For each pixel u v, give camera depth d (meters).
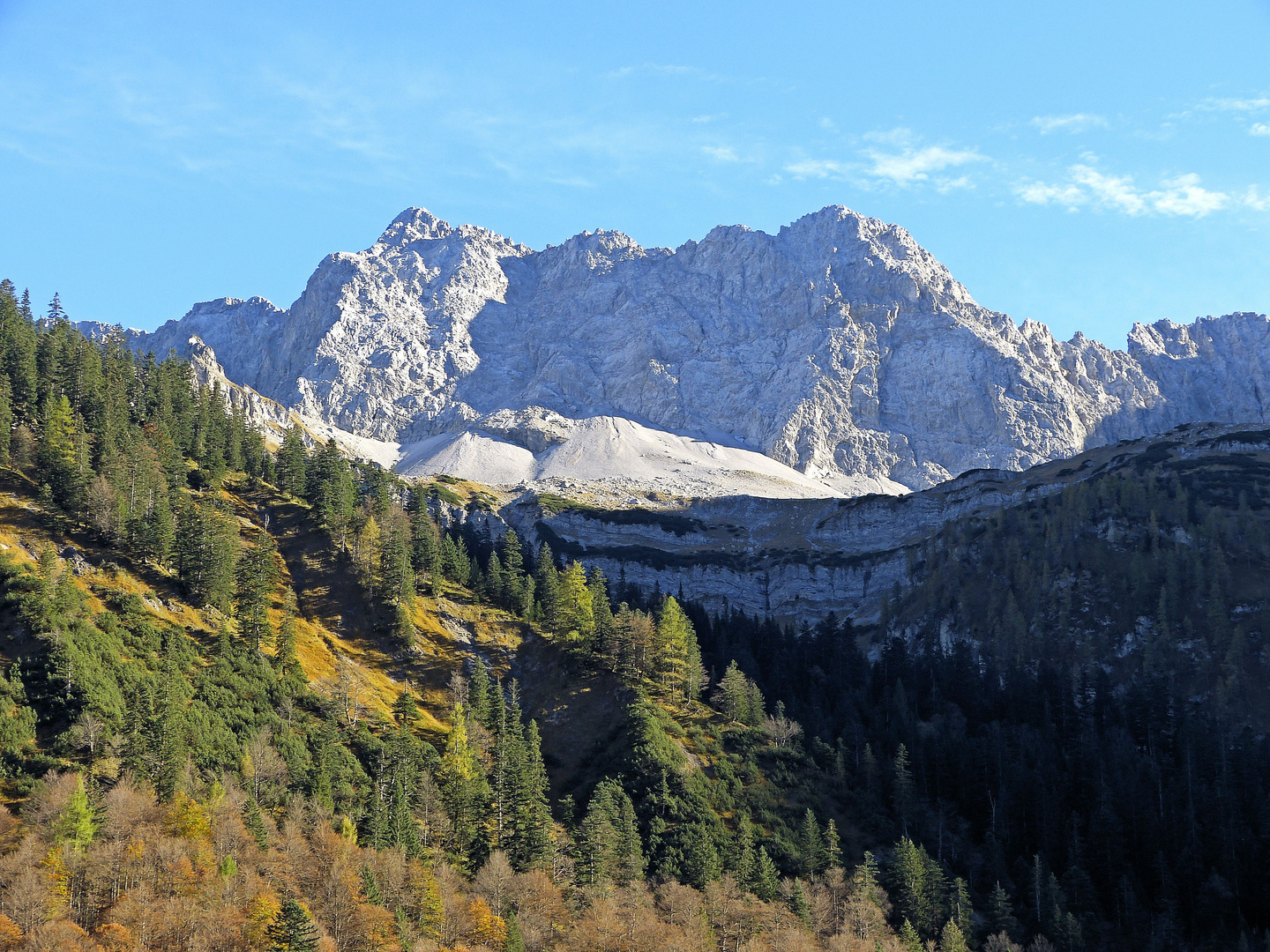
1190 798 173.38
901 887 151.38
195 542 175.62
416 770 151.25
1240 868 160.00
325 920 114.88
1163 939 151.00
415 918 122.12
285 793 136.00
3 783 123.06
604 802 152.88
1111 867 162.62
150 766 129.62
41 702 134.50
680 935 126.44
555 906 129.75
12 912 102.62
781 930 133.88
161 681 146.75
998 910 152.12
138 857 114.00
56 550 168.50
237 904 111.50
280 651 168.88
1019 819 173.38
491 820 146.38
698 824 155.12
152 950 104.44
